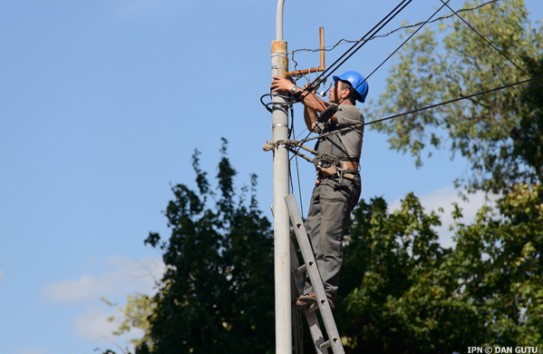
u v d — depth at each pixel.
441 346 43.44
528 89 49.62
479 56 50.62
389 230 43.69
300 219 15.52
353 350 44.53
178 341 42.59
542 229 43.88
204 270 44.34
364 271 43.75
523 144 50.16
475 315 42.00
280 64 16.70
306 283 16.00
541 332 41.16
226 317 44.53
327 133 15.77
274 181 16.00
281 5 16.98
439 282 43.19
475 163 51.97
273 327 42.97
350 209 15.80
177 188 46.09
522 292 42.03
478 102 50.81
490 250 43.50
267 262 43.25
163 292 45.25
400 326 42.69
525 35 50.72
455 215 43.94
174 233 44.88
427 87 51.84
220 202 46.25
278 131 16.17
